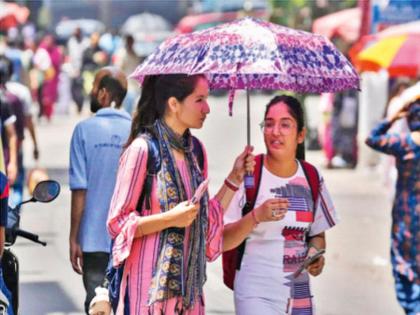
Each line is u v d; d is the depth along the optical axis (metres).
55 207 31.89
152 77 11.70
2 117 22.06
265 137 12.80
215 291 21.53
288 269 12.64
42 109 63.31
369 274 23.20
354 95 40.75
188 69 11.38
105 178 15.12
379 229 28.72
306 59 11.73
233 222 12.61
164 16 122.81
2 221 10.87
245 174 12.75
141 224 11.26
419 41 27.09
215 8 100.31
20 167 23.17
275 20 74.62
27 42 67.00
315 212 12.94
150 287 11.31
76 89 69.31
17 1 88.38
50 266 23.70
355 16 43.56
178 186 11.43
